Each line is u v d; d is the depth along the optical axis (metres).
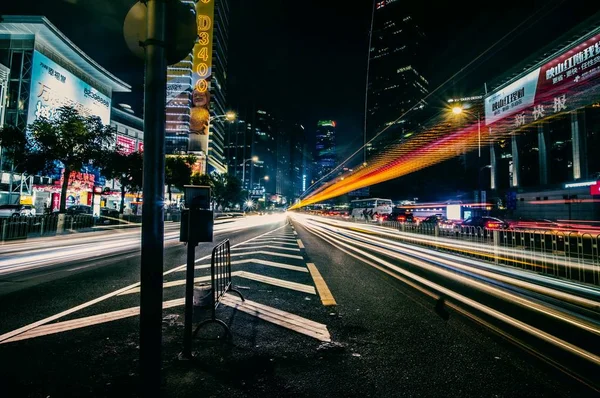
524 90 27.27
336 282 6.42
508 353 3.26
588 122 27.52
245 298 5.21
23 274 6.97
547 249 7.44
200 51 78.81
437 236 12.86
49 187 35.78
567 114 25.75
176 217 35.69
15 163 19.91
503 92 29.73
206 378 2.69
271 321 4.14
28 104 37.06
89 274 6.98
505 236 8.82
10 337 3.54
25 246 12.23
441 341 3.56
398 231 17.64
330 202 149.62
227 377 2.71
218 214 49.41
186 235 3.05
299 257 9.76
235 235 18.17
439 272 7.60
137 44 2.21
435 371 2.88
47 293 5.38
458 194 45.19
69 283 6.12
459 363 3.04
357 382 2.67
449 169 48.78
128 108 67.12
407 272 7.54
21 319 4.11
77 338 3.53
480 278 6.95
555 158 33.94
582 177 24.28
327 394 2.48
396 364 3.00
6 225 13.95
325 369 2.88
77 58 45.09
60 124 20.81
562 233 7.09
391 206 46.25
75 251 10.83
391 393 2.51
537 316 4.46
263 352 3.22
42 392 2.47
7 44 38.16
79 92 45.56
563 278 7.00
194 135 76.00
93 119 22.33
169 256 9.77
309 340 3.54
